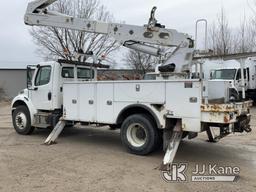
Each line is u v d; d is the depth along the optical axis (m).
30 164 7.01
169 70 7.75
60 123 9.26
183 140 9.61
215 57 7.62
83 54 10.27
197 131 6.83
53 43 32.53
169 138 7.30
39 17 9.75
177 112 7.05
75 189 5.55
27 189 5.54
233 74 20.03
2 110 21.19
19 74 37.19
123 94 7.82
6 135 10.47
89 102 8.46
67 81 9.42
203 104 6.75
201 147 8.78
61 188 5.59
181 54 7.78
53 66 9.59
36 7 9.78
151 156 7.69
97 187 5.65
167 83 7.15
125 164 7.03
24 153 7.97
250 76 21.92
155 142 7.54
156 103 7.30
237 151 8.35
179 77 7.70
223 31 25.97
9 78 36.94
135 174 6.37
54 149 8.42
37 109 10.08
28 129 10.31
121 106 7.87
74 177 6.17
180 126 7.08
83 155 7.80
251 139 9.88
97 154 7.90
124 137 7.91
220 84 7.51
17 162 7.16
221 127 7.00
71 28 9.36
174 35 7.87
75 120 8.77
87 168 6.73
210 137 9.23
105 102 8.16
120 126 8.37
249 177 6.25
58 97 9.56
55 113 9.61
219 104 6.69
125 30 8.50
